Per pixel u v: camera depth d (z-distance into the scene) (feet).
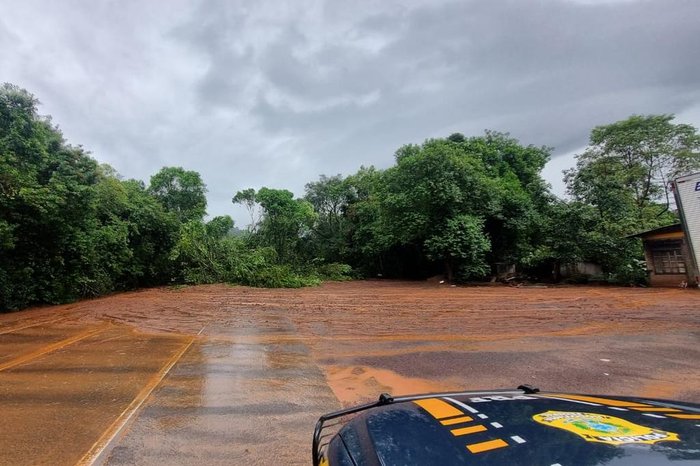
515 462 3.76
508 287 65.77
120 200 68.39
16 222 40.65
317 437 5.95
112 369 18.01
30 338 25.62
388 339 25.45
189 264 75.41
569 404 5.67
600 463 3.58
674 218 75.05
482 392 6.98
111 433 11.20
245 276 69.82
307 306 42.22
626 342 23.72
